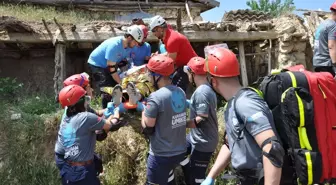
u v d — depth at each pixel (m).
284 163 2.14
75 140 3.28
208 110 3.43
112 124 3.68
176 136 3.21
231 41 7.07
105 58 4.82
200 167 3.63
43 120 5.02
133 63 5.18
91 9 11.78
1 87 6.48
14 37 6.18
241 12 7.88
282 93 2.12
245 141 2.09
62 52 6.26
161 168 3.23
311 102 2.05
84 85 3.94
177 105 3.19
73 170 3.29
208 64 2.17
